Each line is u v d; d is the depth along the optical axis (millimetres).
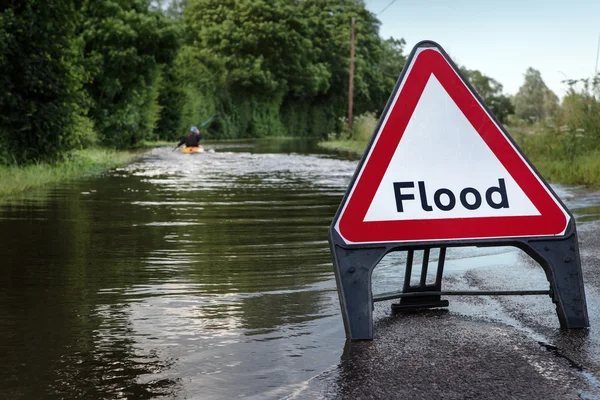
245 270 6297
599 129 19078
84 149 26188
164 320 4629
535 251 4453
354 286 4230
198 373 3596
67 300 5180
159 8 37094
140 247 7504
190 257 6926
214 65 62625
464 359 3779
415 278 5922
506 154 4559
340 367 3672
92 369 3662
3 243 7723
